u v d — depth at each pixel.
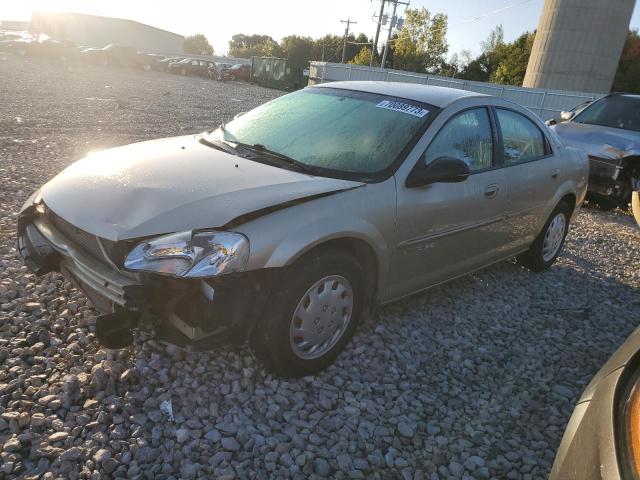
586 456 1.54
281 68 37.69
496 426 2.81
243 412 2.61
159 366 2.82
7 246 4.09
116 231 2.46
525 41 57.91
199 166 3.01
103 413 2.44
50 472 2.12
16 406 2.44
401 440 2.62
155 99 17.67
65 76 24.14
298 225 2.62
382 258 3.10
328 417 2.67
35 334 2.97
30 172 6.44
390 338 3.50
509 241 4.36
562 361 3.56
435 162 3.22
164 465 2.24
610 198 8.15
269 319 2.63
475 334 3.77
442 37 53.75
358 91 3.91
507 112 4.23
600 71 34.12
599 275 5.39
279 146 3.42
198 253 2.36
